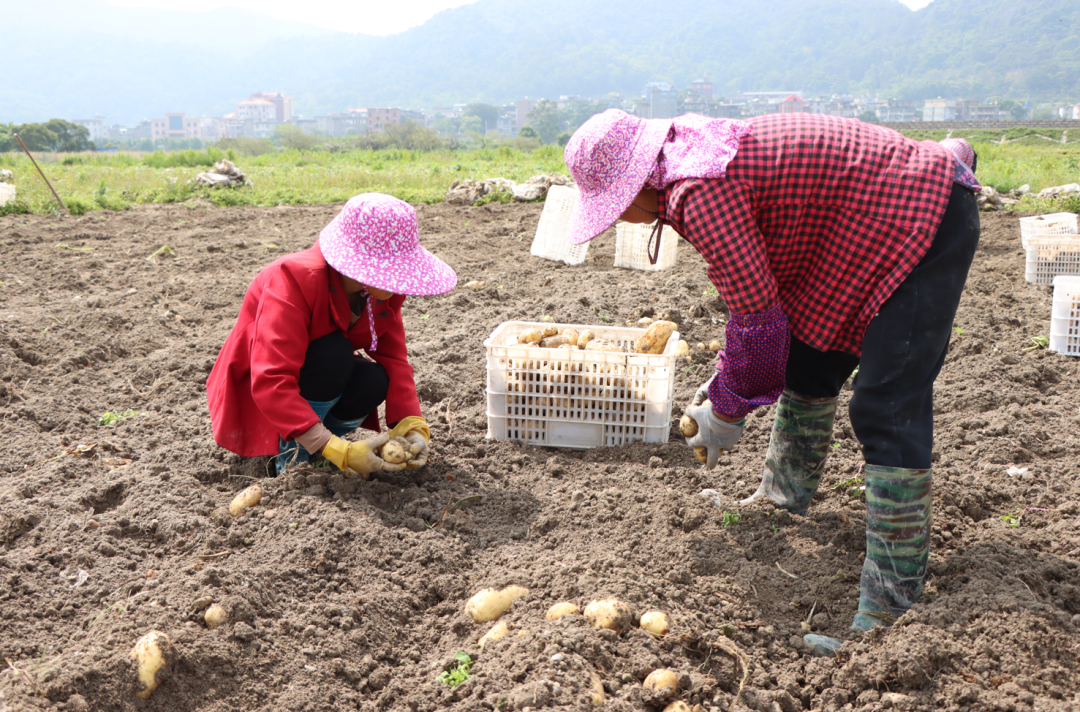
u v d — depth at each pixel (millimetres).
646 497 3225
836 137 2168
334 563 2689
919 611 2328
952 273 2152
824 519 3094
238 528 2883
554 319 5680
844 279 2238
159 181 16625
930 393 2293
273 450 3275
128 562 2705
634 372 3652
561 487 3395
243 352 3174
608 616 2287
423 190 14320
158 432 3875
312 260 3006
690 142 2195
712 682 2166
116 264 7832
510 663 2178
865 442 2311
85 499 3123
